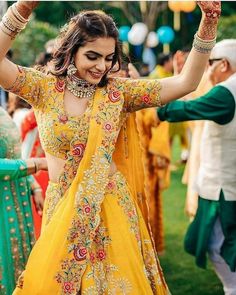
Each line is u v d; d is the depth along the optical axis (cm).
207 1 297
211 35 305
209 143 420
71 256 302
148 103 318
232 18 1705
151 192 579
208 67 436
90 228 303
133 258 311
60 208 306
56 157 313
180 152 1263
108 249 310
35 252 306
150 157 571
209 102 398
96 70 300
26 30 1762
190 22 1820
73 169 306
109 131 307
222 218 412
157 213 586
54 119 306
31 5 285
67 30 304
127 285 308
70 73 306
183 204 815
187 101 404
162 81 318
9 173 353
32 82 306
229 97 398
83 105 310
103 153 305
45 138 311
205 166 425
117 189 318
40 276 301
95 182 304
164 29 1368
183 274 556
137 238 320
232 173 410
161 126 578
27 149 482
